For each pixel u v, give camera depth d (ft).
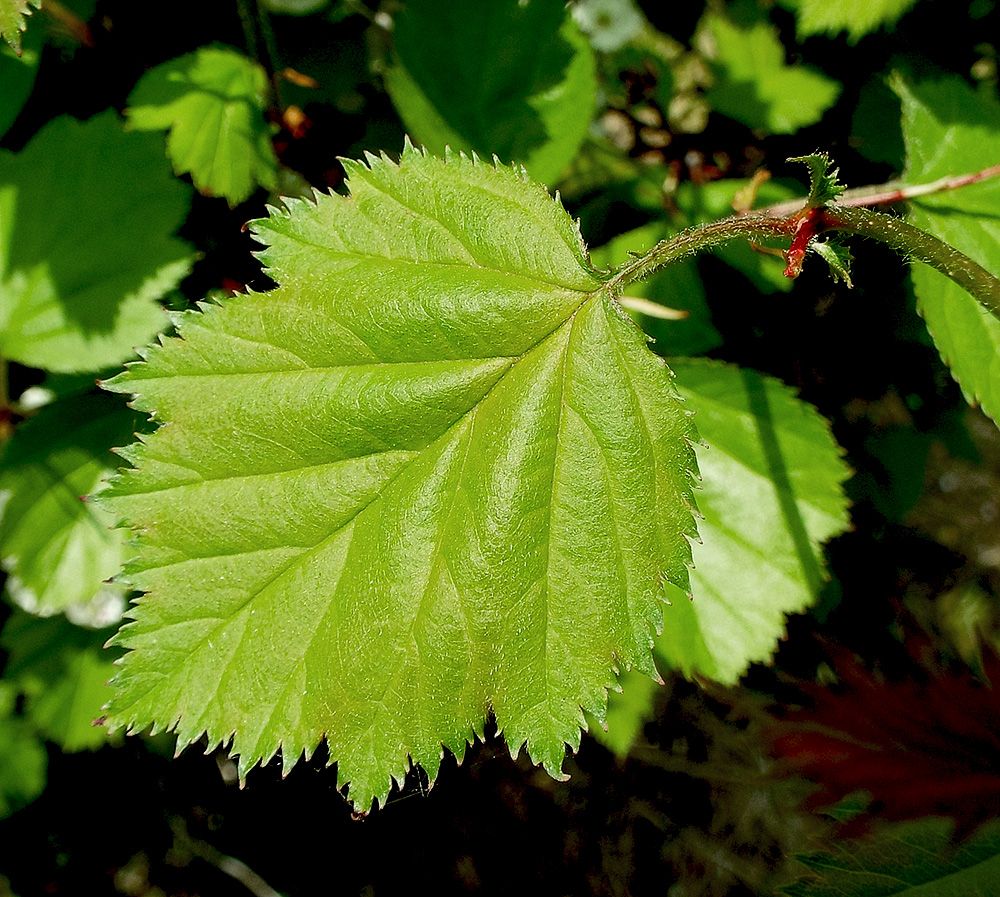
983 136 0.52
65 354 0.55
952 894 0.42
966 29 0.59
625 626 0.42
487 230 0.43
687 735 0.80
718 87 0.60
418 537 0.42
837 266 0.39
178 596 0.41
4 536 0.55
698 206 0.59
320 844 0.81
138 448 0.41
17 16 0.44
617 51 0.63
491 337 0.42
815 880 0.44
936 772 0.44
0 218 0.56
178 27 0.60
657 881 0.82
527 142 0.55
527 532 0.42
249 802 0.79
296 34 0.63
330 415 0.42
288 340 0.42
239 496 0.41
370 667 0.42
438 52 0.55
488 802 0.83
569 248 0.43
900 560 0.77
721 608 0.52
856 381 0.64
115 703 0.40
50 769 0.74
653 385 0.42
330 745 0.41
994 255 0.50
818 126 0.61
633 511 0.42
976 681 0.45
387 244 0.43
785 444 0.53
